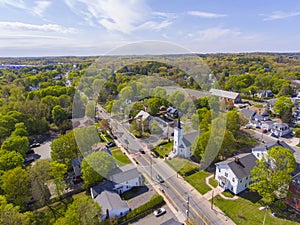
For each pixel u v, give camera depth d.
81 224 14.90
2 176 19.56
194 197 20.58
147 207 18.97
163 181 22.52
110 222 17.22
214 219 17.89
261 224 17.33
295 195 19.00
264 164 19.02
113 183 21.06
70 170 25.23
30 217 17.55
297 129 38.78
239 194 20.97
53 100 44.72
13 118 34.56
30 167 21.61
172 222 16.38
